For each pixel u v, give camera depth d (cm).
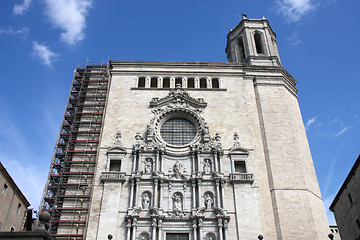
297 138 4812
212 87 5328
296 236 3959
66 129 5206
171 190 4178
